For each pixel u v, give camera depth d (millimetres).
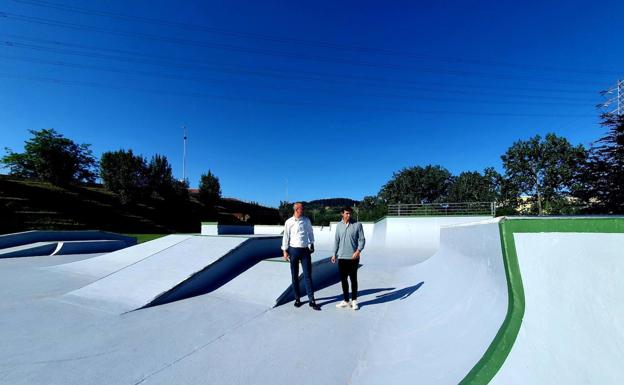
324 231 24844
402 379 2369
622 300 1615
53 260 9414
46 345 3191
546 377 1740
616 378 1492
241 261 6172
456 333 2855
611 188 15969
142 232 28391
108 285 5207
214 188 45094
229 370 2693
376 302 4812
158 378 2562
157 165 36656
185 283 5043
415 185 40094
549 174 24469
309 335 3486
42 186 29344
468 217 19250
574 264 1953
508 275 2525
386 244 17922
